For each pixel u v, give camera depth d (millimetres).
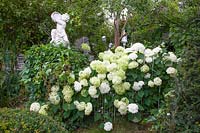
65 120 5934
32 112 4641
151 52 6098
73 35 8820
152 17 7965
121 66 5941
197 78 4895
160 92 6105
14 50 8320
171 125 4949
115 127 5855
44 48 6367
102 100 5969
